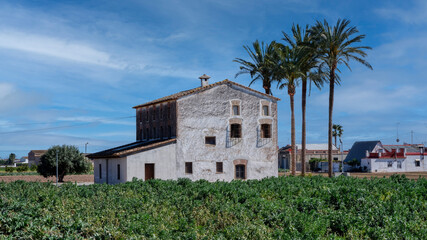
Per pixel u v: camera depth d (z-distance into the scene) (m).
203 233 12.23
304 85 47.50
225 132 40.94
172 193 21.41
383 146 95.00
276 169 43.19
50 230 12.22
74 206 17.61
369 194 20.12
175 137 38.94
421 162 88.19
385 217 14.52
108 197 19.55
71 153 57.88
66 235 11.70
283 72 46.94
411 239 12.61
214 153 40.22
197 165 39.31
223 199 18.55
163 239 11.52
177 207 17.95
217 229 14.32
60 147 57.84
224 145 40.75
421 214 17.14
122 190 23.55
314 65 46.81
